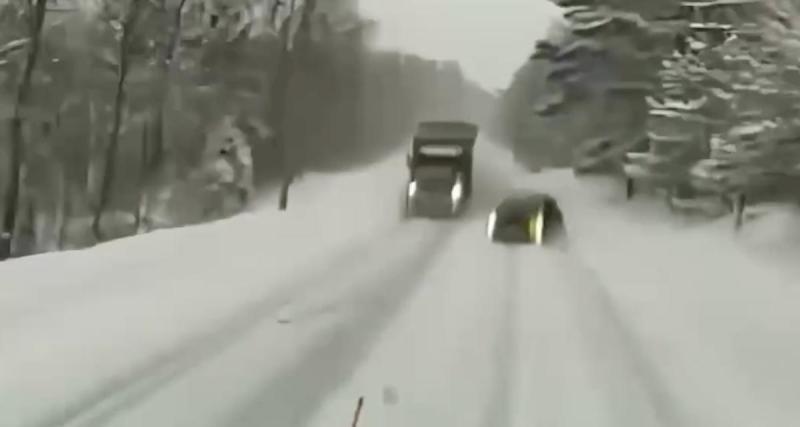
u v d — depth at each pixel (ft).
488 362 40.34
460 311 53.01
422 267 73.56
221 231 94.12
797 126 105.09
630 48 140.97
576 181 160.86
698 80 124.26
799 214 107.04
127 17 135.95
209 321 45.91
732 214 121.49
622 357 42.55
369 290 59.47
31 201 161.89
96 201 180.34
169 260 68.95
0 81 145.18
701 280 69.97
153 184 176.04
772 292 64.08
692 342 46.73
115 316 45.60
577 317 52.21
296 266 69.46
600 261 81.25
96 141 178.70
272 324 46.37
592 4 143.33
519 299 58.23
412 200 120.88
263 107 207.92
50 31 162.30
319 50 288.30
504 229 95.20
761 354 44.65
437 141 123.95
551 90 152.97
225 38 187.62
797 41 107.14
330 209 131.23
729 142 110.73
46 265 61.36
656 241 100.27
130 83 170.09
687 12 135.44
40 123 159.94
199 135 188.14
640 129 142.51
